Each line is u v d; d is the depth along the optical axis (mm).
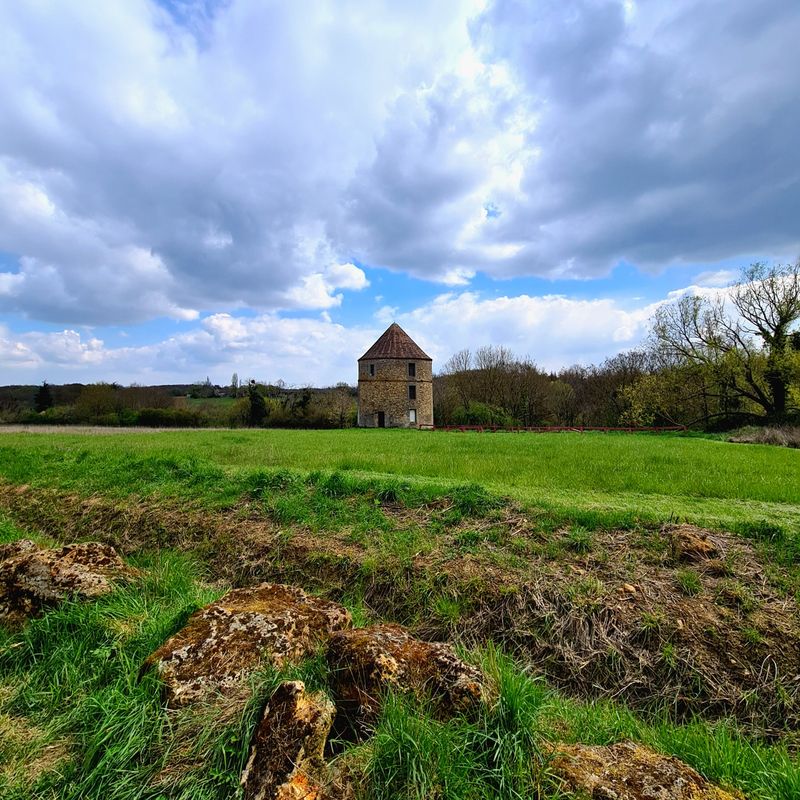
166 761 3213
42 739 3617
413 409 53688
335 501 9484
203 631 4227
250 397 60531
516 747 3123
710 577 5941
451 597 6297
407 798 2871
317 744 3057
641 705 4762
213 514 9617
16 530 10555
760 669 4738
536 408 62594
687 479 11062
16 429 43219
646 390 44000
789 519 7574
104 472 13117
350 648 3799
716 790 2854
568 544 7031
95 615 4977
